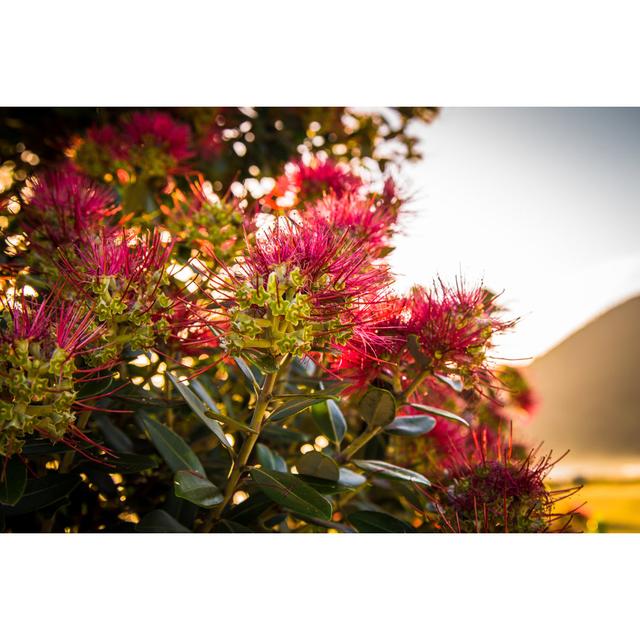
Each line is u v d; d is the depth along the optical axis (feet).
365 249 3.35
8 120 6.98
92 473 3.52
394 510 5.63
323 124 8.73
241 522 3.51
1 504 2.99
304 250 2.82
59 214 3.54
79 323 2.81
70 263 3.22
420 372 3.48
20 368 2.43
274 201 4.99
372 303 2.92
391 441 5.07
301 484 3.05
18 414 2.40
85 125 7.13
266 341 2.66
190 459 3.37
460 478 3.81
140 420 3.42
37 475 3.13
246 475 3.32
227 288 2.85
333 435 3.83
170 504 3.59
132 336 2.85
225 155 7.86
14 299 2.77
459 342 3.35
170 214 4.33
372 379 3.76
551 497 3.58
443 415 3.50
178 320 3.42
